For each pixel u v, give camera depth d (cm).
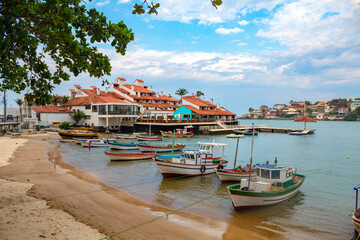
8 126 6725
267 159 3466
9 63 1034
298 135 7300
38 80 1066
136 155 3081
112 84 8475
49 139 5091
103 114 6266
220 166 2377
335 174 2550
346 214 1490
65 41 899
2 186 1762
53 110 7175
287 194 1673
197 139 5766
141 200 1667
